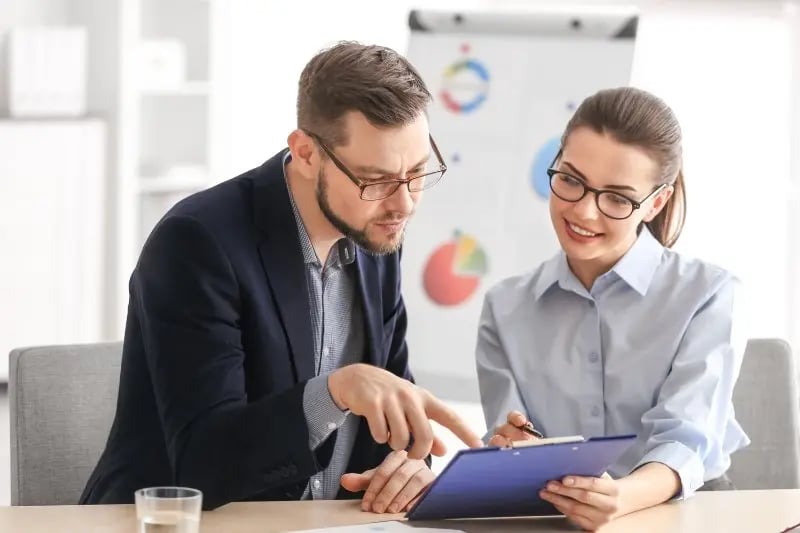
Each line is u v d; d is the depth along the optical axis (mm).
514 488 1777
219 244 1991
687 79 6059
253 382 2039
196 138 5789
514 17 4621
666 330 2400
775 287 6039
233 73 5859
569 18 4551
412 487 1941
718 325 2367
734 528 1845
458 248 4578
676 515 1917
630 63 4445
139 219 5531
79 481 2410
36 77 5043
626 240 2396
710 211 6062
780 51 6016
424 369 4539
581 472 1788
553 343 2480
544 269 2527
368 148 1897
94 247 5184
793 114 6031
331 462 2197
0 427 4762
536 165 4523
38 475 2377
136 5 5281
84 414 2430
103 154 5203
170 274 1961
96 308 5207
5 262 4906
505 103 4594
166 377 1923
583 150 2281
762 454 2664
